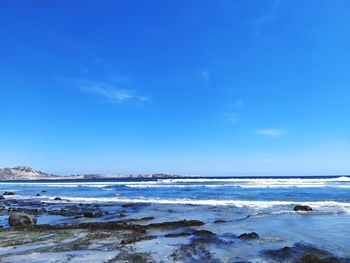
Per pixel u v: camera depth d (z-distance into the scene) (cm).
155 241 1497
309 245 1380
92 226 1894
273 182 7225
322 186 5419
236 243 1439
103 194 5122
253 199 3497
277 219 2097
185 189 5506
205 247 1374
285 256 1226
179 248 1359
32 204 3722
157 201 3472
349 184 5956
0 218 2491
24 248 1405
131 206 3100
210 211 2553
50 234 1703
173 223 1938
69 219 2369
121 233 1694
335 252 1273
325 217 2141
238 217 2217
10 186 9962
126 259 1205
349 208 2559
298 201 3152
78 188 7444
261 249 1334
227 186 6000
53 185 9888
